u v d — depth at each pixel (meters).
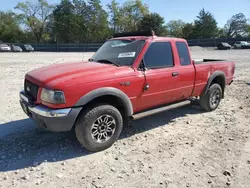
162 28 65.88
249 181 2.91
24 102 3.65
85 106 3.46
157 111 4.26
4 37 65.81
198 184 2.84
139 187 2.78
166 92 4.34
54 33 67.50
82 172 3.07
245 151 3.64
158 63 4.19
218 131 4.42
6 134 4.16
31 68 14.06
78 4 65.94
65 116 3.15
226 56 26.31
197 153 3.58
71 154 3.52
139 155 3.52
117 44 4.44
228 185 2.83
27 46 47.31
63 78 3.25
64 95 3.12
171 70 4.33
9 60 21.14
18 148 3.66
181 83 4.57
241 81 9.79
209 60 6.22
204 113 5.51
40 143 3.84
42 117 3.20
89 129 3.40
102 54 4.48
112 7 69.31
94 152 3.59
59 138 4.02
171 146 3.81
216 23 78.81
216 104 5.70
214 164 3.28
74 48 54.19
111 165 3.24
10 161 3.29
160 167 3.20
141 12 70.12
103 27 67.94
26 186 2.77
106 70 3.59
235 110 5.72
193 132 4.39
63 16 64.12
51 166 3.20
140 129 4.52
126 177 2.97
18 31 66.62
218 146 3.81
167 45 4.39
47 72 3.59
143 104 4.07
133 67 3.83
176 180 2.92
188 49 4.82
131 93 3.77
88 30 66.38
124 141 3.99
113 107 3.62
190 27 79.38
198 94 5.20
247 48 46.28
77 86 3.20
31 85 3.56
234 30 86.81
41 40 68.38
